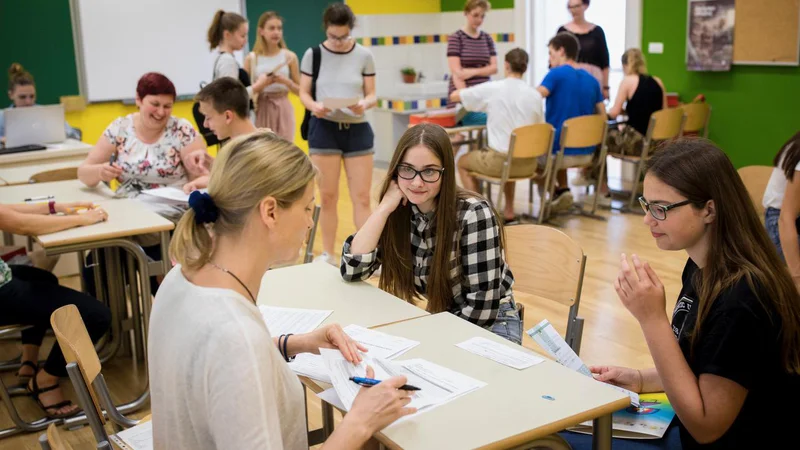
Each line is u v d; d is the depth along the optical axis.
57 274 4.70
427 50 8.69
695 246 1.62
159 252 3.46
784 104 5.81
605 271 4.53
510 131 5.29
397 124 7.84
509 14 7.80
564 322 3.77
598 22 7.36
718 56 6.13
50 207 3.12
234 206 1.27
